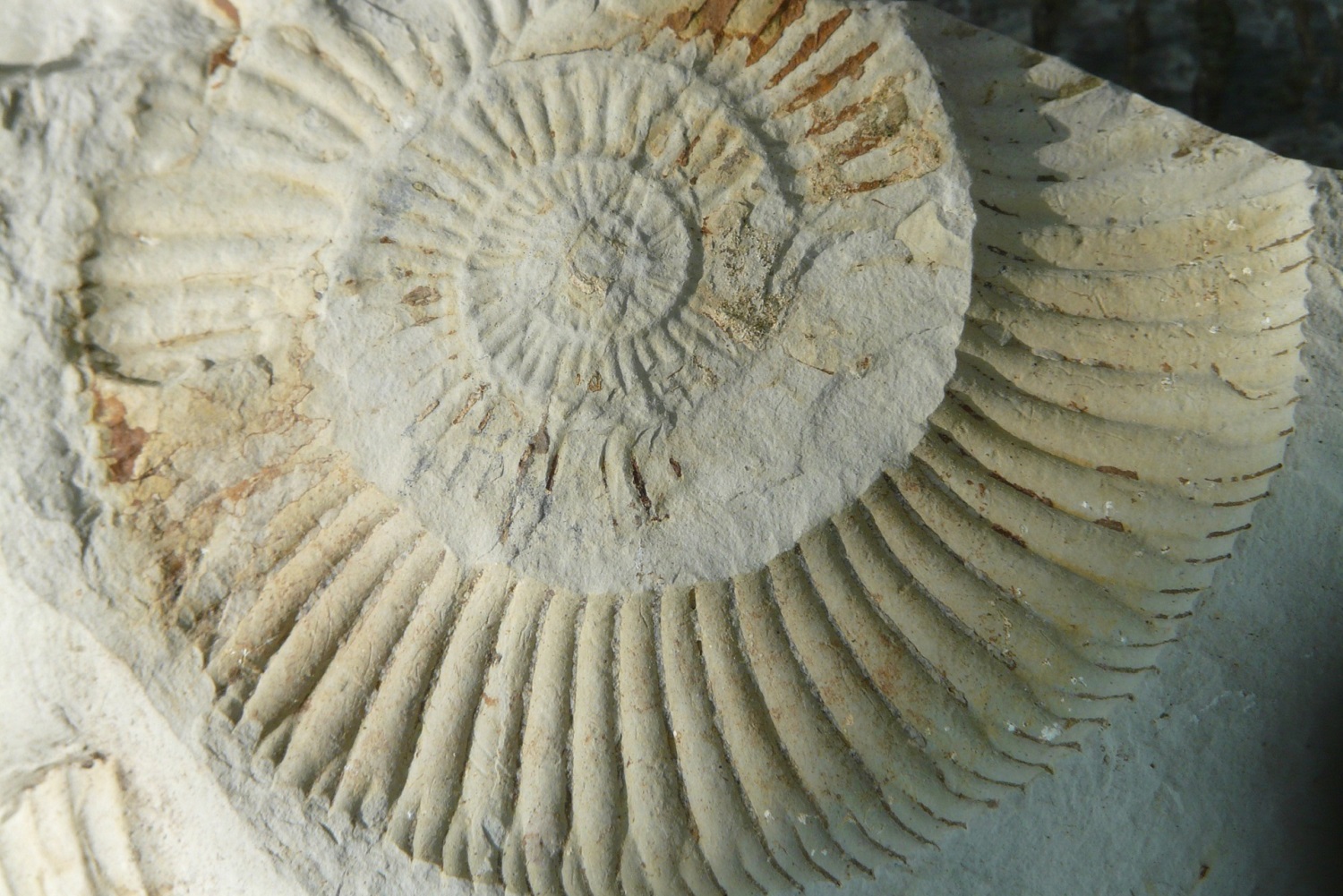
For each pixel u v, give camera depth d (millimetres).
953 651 208
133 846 213
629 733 208
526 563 204
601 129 197
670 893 211
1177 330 208
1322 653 224
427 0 193
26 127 193
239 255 198
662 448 203
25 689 208
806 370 204
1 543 201
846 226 201
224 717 206
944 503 206
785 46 196
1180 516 211
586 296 199
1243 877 225
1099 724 221
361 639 207
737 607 206
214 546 205
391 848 209
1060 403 207
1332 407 222
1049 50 199
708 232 201
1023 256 204
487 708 207
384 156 196
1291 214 206
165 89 193
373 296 199
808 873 216
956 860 223
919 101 197
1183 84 199
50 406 199
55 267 196
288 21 191
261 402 201
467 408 201
